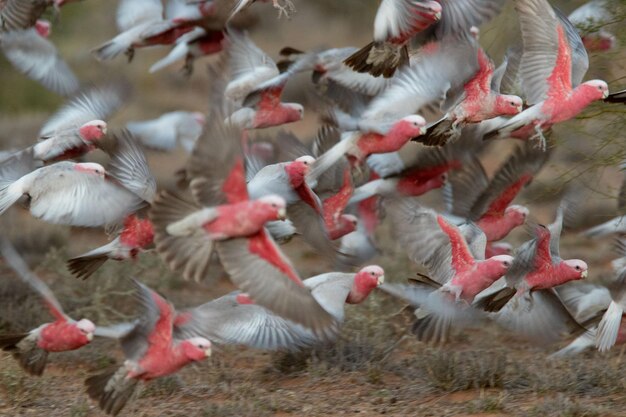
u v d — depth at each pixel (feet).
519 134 47.50
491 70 42.68
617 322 42.57
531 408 43.11
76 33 121.60
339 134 50.21
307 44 133.28
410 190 50.57
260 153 48.83
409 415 43.21
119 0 56.75
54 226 74.79
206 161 32.91
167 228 33.42
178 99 119.75
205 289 65.57
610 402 44.34
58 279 63.72
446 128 43.42
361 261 53.36
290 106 49.19
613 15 53.62
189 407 44.16
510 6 58.18
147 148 64.23
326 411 43.91
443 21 42.75
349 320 52.95
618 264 45.27
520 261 43.34
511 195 48.19
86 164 42.22
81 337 39.34
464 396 45.85
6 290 59.98
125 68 122.42
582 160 55.88
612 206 70.08
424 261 43.88
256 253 33.14
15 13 52.01
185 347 38.04
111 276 61.16
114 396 38.42
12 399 44.62
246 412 43.04
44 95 109.29
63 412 43.34
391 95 44.09
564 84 42.19
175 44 59.36
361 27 135.54
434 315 43.34
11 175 45.16
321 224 43.91
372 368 47.98
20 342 40.16
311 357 49.14
